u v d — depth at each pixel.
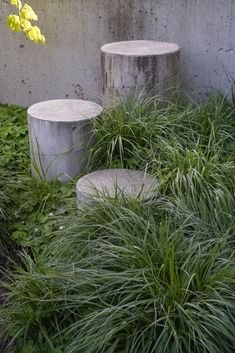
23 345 3.42
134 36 5.92
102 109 4.94
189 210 3.93
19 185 4.73
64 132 4.63
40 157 4.78
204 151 4.62
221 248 3.56
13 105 6.63
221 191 4.02
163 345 3.11
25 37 6.29
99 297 3.32
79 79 6.27
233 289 3.31
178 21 5.72
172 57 5.21
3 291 3.91
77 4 5.97
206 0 5.55
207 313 3.14
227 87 5.80
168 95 5.27
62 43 6.18
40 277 3.53
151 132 4.73
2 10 6.27
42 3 6.08
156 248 3.48
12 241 4.40
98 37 6.03
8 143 5.46
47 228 4.29
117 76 5.20
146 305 3.27
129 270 3.37
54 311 3.47
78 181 4.37
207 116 5.01
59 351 3.30
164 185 4.21
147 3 5.75
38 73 6.42
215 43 5.70
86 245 3.78
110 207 3.90
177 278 3.26
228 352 3.12
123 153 4.74
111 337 3.18
